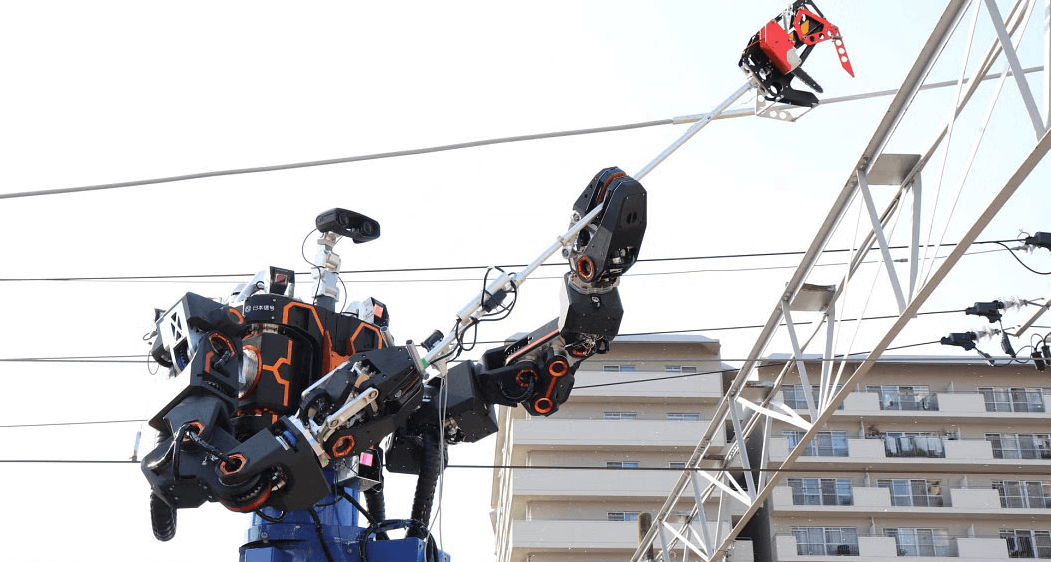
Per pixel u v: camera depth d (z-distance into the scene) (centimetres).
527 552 4259
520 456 4506
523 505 4425
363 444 638
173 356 642
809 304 1389
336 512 685
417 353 629
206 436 599
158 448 621
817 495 4278
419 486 704
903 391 4481
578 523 4259
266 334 649
